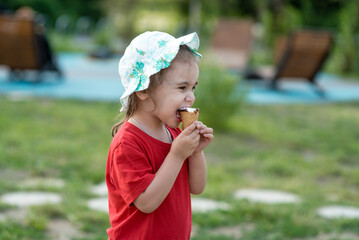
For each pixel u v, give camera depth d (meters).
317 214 3.55
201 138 1.78
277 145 5.76
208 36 19.47
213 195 3.83
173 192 1.75
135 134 1.70
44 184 3.86
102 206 3.54
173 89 1.67
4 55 8.70
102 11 28.91
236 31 12.23
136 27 24.03
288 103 8.65
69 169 4.36
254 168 4.76
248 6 21.78
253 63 15.29
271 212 3.44
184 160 1.77
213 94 6.13
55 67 9.55
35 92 8.12
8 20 8.37
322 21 18.72
